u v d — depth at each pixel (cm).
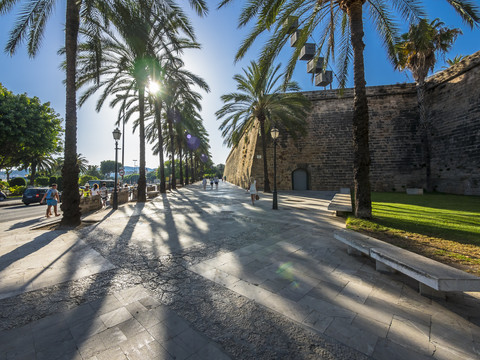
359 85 673
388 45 839
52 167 4522
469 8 574
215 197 1631
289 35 757
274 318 234
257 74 1606
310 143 2250
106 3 800
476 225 589
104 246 489
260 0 659
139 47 901
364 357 179
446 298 266
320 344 195
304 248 459
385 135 2091
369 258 402
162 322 229
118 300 271
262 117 1811
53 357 183
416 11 650
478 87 1505
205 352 189
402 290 288
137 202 1385
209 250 455
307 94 2266
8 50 823
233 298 274
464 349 184
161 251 452
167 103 1938
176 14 921
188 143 3700
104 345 197
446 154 1753
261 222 721
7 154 2416
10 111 1986
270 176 2309
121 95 1708
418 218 691
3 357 181
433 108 1873
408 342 194
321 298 271
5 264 386
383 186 2061
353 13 677
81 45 1128
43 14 830
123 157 1795
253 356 183
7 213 1228
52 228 679
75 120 727
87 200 1040
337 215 818
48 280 325
